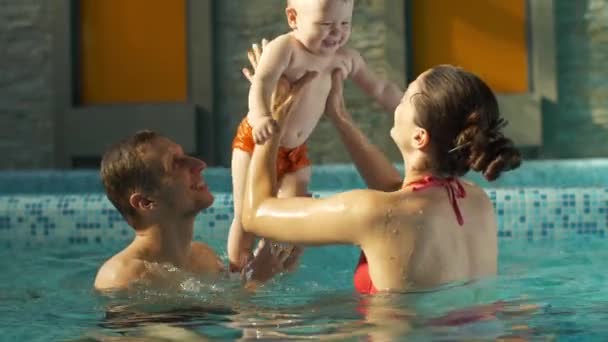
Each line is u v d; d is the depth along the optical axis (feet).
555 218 16.08
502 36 25.62
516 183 21.17
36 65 26.48
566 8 25.52
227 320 8.25
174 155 10.30
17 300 9.96
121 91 26.55
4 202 17.12
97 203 16.81
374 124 25.32
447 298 8.18
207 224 16.37
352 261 12.41
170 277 10.09
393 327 7.43
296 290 9.76
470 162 8.09
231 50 26.09
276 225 8.57
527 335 7.13
